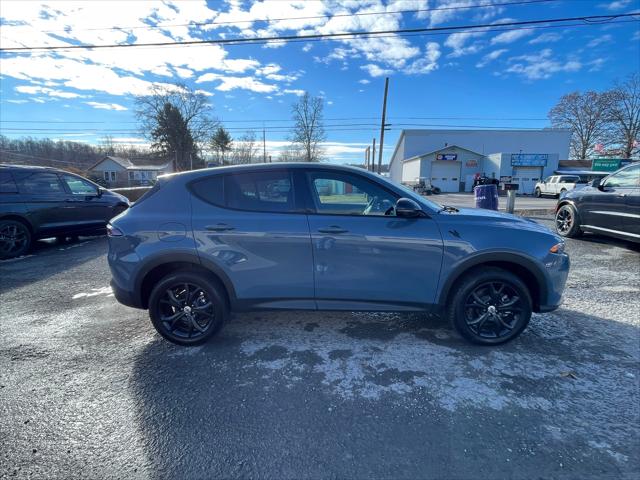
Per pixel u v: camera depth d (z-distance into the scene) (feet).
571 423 6.54
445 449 5.99
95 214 25.16
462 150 112.16
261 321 11.27
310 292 9.25
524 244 8.87
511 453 5.87
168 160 181.68
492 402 7.18
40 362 9.00
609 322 10.83
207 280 9.27
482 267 9.21
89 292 14.43
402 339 9.96
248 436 6.36
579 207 22.24
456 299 9.11
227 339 10.09
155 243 9.14
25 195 21.12
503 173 103.91
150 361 8.99
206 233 9.05
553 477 5.40
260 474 5.55
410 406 7.12
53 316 11.97
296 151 147.95
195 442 6.23
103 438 6.34
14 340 10.23
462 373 8.22
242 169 9.49
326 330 10.58
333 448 6.06
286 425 6.63
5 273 17.22
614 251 20.01
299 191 9.30
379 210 9.27
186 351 9.46
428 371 8.34
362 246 8.90
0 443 6.23
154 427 6.61
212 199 9.36
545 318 11.16
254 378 8.17
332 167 9.45
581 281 14.80
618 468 5.53
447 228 8.94
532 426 6.48
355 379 8.07
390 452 5.95
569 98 147.54
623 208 18.97
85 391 7.75
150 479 5.46
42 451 6.04
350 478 5.46
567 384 7.73
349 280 9.09
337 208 9.30
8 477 5.50
